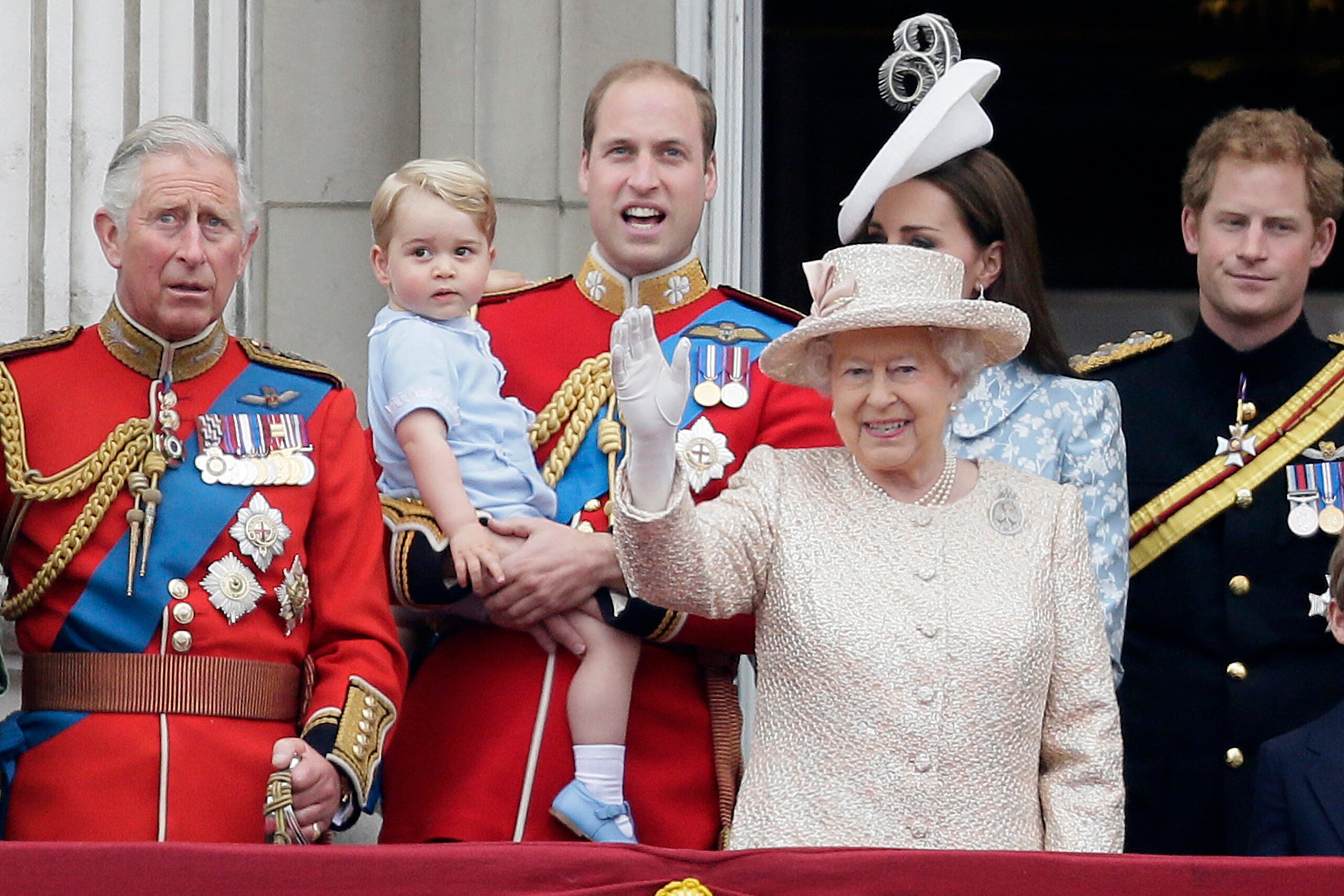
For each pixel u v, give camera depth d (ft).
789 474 47.06
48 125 66.74
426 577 50.65
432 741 51.57
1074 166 101.86
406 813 51.24
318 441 50.08
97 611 47.50
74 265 66.59
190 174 48.70
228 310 70.74
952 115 56.08
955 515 46.52
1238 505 58.03
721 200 71.20
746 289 73.10
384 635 49.24
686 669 52.42
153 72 68.39
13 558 48.52
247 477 48.93
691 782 51.52
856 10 92.58
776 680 45.65
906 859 40.78
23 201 66.18
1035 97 101.91
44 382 49.11
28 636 48.14
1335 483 58.03
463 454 51.93
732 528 45.88
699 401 52.95
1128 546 55.47
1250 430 59.16
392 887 40.27
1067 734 45.91
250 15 71.00
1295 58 100.89
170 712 47.19
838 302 46.19
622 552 44.96
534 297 55.47
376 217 54.29
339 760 46.73
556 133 70.28
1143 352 61.67
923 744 44.32
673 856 40.83
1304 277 59.36
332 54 71.72
